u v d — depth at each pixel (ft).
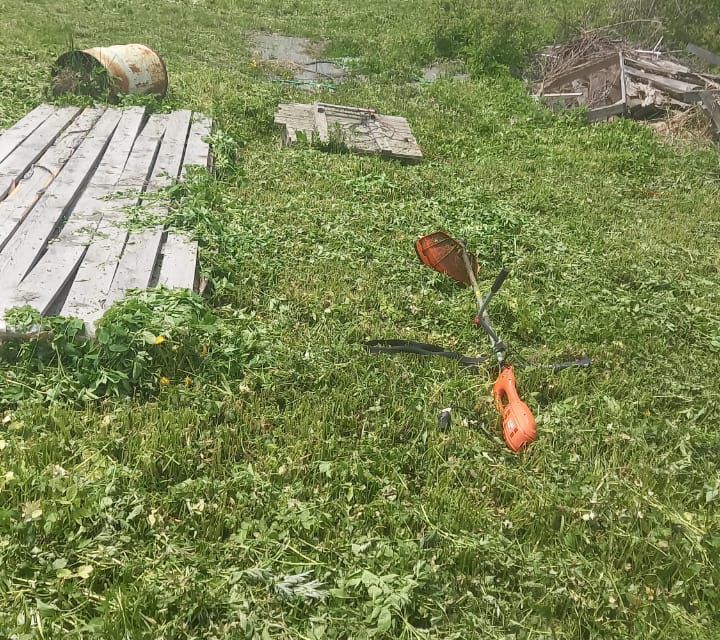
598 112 41.65
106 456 12.57
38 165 23.39
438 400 15.29
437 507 12.42
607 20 56.70
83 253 18.03
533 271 22.41
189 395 14.29
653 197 31.45
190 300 16.25
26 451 12.37
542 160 34.71
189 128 30.09
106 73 31.83
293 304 18.40
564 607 10.84
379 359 16.30
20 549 10.43
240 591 10.28
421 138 35.53
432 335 18.13
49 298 15.65
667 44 53.42
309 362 15.75
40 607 9.58
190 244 19.40
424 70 52.26
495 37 51.42
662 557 11.94
